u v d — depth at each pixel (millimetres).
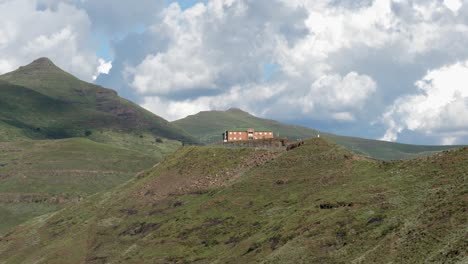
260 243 137750
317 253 117875
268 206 160750
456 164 132750
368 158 172375
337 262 110938
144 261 162375
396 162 152500
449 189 116562
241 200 171125
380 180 143375
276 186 171125
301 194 158000
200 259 151375
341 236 120125
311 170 171375
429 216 106875
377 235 113562
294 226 135875
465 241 90188
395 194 128875
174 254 159000
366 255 104938
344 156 172375
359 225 120500
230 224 161500
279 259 121250
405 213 116312
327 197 143500
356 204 130500
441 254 90688
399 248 101562
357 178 153625
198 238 162125
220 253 149125
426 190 123875
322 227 125875
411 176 137500
